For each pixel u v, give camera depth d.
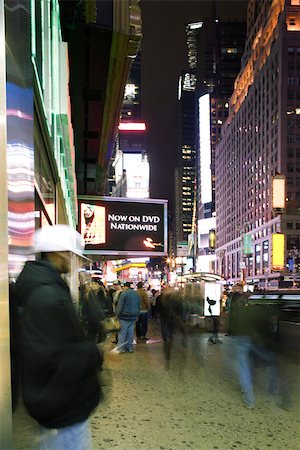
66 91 9.12
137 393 6.61
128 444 4.50
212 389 6.94
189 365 8.98
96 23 12.34
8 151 3.70
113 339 13.41
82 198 20.53
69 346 2.07
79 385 2.12
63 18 12.02
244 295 12.20
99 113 18.12
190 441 4.64
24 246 4.09
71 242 2.53
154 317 22.72
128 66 14.65
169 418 5.42
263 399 6.38
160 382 7.38
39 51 6.02
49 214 8.68
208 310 14.95
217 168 174.00
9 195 3.64
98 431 4.88
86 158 24.20
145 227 21.31
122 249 20.94
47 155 7.86
